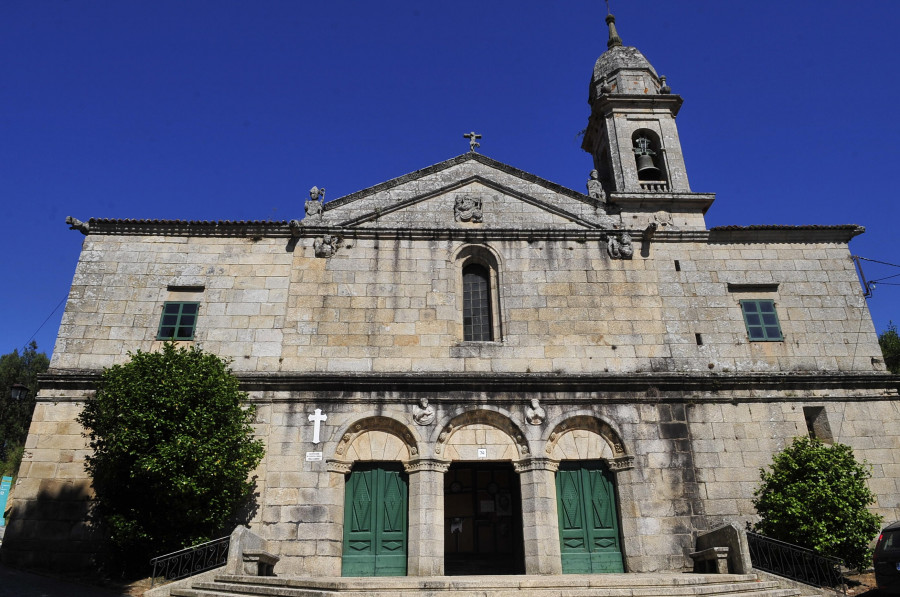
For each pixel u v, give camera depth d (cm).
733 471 1858
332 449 1827
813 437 1947
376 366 1956
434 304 2053
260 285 2053
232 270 2072
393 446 1869
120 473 1562
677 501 1817
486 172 2311
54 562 1683
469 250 2173
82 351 1923
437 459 1836
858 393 1966
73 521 1728
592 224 2205
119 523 1548
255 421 1848
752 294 2114
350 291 2055
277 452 1819
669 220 2239
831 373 1984
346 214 2200
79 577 1603
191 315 2003
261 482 1786
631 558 1758
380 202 2228
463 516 2067
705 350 2022
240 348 1964
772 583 1462
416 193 2250
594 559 1788
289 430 1845
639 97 2464
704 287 2111
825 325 2070
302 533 1741
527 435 1870
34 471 1764
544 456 1845
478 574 1870
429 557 1731
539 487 1814
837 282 2133
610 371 1978
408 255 2117
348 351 1972
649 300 2084
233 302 2027
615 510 1845
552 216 2234
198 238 2117
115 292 2014
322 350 1969
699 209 2267
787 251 2175
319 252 2095
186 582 1430
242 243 2116
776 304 2098
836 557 1574
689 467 1856
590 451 1888
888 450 1898
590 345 2012
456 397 1900
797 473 1712
